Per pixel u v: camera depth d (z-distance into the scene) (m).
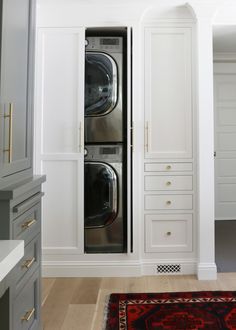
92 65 2.77
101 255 2.76
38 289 1.60
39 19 2.72
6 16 1.26
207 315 2.06
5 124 1.26
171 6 2.69
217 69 4.63
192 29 2.78
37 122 2.73
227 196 4.73
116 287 2.53
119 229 2.77
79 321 2.02
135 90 2.74
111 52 2.76
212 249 2.70
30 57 1.61
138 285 2.56
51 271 2.75
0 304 1.15
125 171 2.79
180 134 2.78
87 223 2.78
